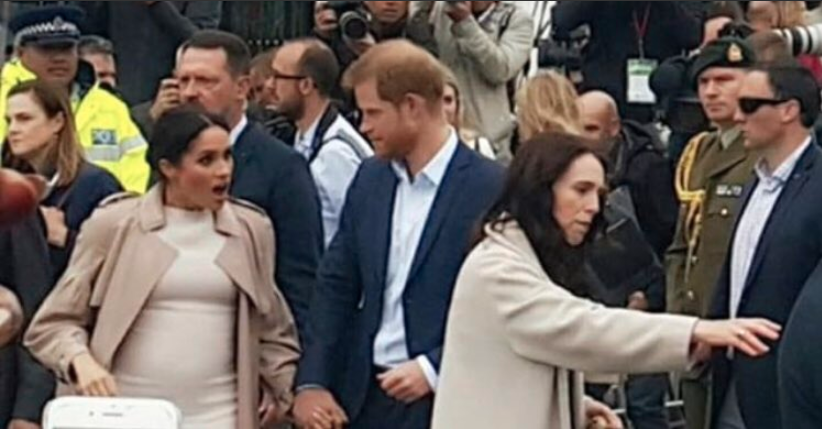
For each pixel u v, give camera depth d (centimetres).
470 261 594
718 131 812
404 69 661
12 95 766
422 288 662
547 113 834
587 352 577
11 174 379
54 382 711
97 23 1021
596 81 988
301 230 722
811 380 561
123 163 893
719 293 729
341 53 968
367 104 664
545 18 1066
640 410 852
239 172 723
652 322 576
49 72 884
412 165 668
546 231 589
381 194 672
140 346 669
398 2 973
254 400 680
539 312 580
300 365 678
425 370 655
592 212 590
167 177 673
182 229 675
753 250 720
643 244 827
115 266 671
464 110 926
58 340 668
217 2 1052
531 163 589
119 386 669
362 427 675
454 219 662
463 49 973
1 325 418
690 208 802
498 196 605
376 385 672
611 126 889
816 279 569
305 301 718
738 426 724
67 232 756
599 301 694
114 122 895
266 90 860
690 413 751
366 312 670
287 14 1048
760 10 991
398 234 668
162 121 674
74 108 874
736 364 706
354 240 675
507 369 588
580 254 596
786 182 714
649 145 906
